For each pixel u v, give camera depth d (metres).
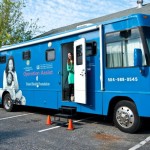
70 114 8.51
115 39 7.37
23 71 10.84
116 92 7.30
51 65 9.46
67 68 8.97
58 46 9.17
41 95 9.94
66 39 8.86
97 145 6.18
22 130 7.78
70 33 8.61
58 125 8.38
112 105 7.61
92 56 7.96
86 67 8.10
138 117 6.93
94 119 9.23
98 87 7.78
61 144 6.30
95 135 7.07
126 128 7.16
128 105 7.10
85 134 7.20
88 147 6.04
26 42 10.62
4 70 11.99
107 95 7.54
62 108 8.80
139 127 6.95
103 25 7.68
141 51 6.71
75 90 8.34
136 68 6.86
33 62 10.31
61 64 9.06
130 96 6.98
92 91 7.95
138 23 6.84
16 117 10.09
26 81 10.70
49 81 9.57
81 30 8.23
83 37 8.27
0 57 12.25
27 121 9.19
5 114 10.91
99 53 7.74
